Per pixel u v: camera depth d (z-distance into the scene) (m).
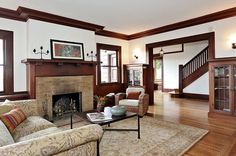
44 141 1.29
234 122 3.98
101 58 6.12
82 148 1.57
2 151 1.11
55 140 1.34
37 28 4.12
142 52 6.26
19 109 2.70
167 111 5.25
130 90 5.30
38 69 4.09
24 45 4.22
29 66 4.00
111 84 6.16
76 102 4.97
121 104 4.66
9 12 3.92
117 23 5.06
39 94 4.11
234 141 2.94
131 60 6.65
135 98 4.93
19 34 4.15
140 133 3.33
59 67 4.45
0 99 3.74
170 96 8.46
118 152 2.54
